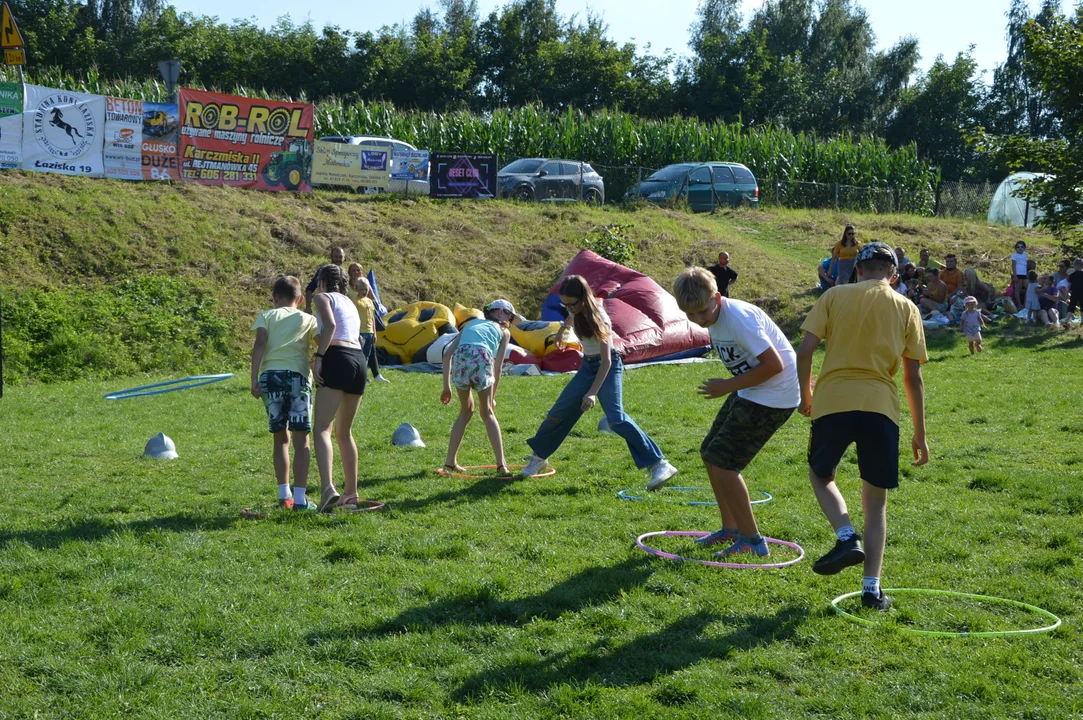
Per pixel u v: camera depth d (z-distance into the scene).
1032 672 3.97
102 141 19.38
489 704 3.65
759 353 5.13
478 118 32.41
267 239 19.50
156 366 15.51
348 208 22.05
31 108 18.52
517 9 59.50
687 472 8.20
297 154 21.88
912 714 3.58
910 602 4.82
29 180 18.52
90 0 52.88
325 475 6.65
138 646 4.12
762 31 60.94
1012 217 33.44
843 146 37.16
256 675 3.88
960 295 19.20
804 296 21.09
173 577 5.07
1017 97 61.12
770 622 4.51
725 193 29.91
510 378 14.49
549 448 7.77
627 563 5.44
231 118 20.83
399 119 30.42
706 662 4.06
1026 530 6.16
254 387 6.65
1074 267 18.98
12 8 48.97
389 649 4.14
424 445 9.41
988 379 13.95
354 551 5.58
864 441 4.66
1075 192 20.53
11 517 6.34
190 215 19.19
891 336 4.73
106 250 17.61
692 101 58.19
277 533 6.05
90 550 5.52
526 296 20.48
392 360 15.93
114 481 7.64
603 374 7.25
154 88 27.75
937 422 10.73
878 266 4.91
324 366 6.67
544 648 4.18
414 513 6.61
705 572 5.24
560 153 32.50
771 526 6.23
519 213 24.00
